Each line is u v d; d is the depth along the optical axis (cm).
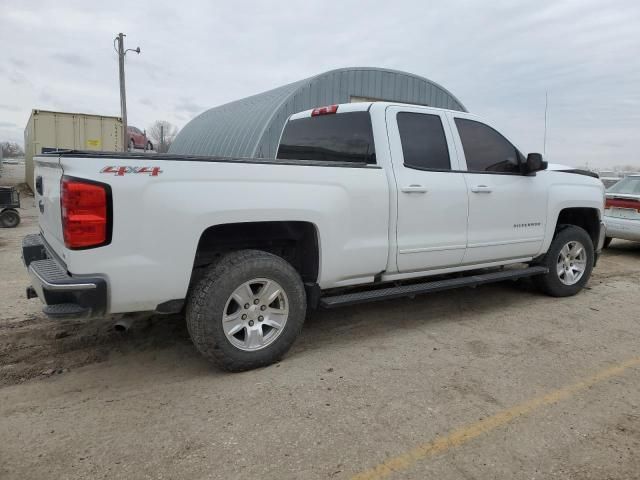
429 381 351
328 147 475
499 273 521
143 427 287
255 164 348
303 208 365
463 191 463
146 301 320
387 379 353
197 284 344
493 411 310
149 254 312
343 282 408
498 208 495
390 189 415
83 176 292
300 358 390
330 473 247
